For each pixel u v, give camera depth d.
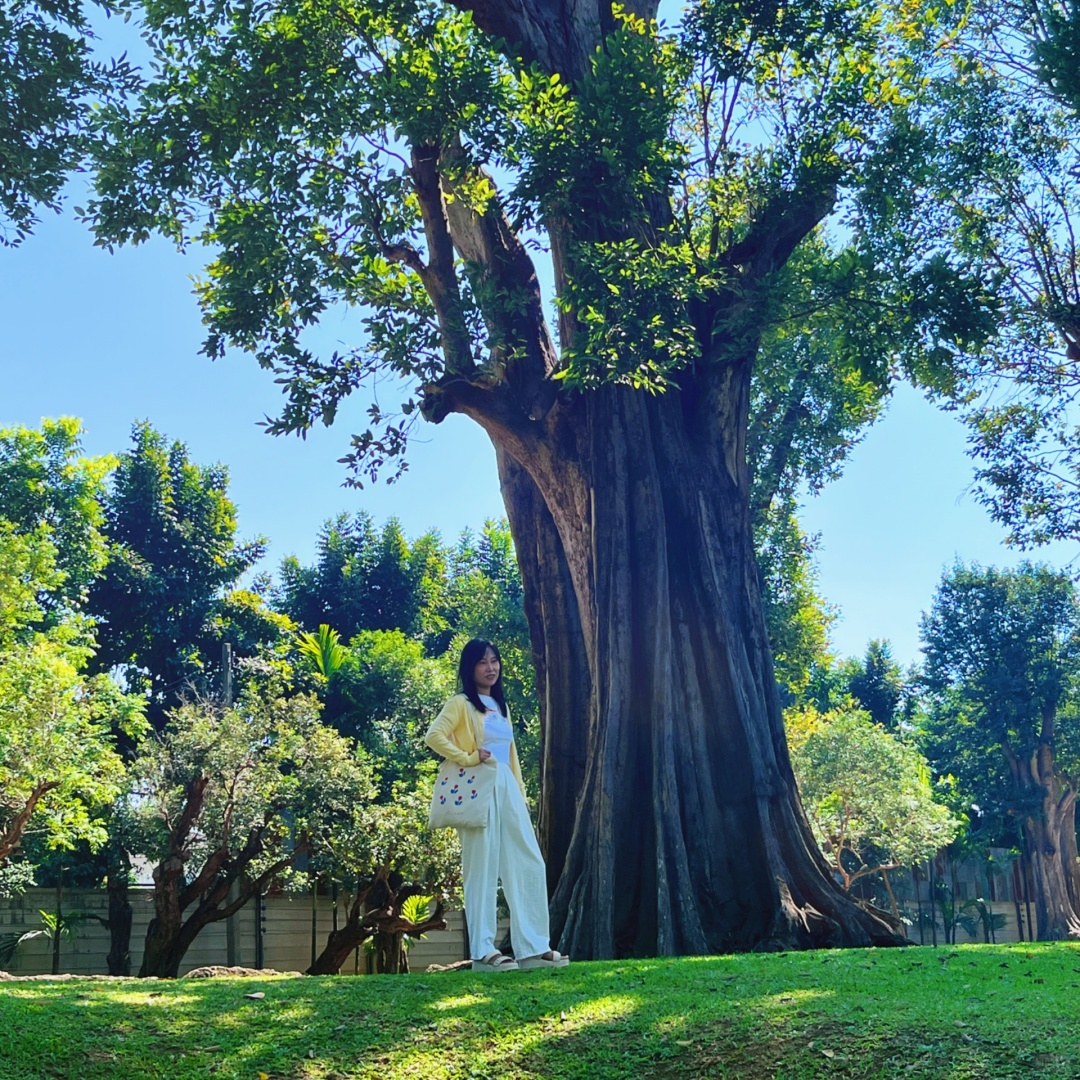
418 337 13.35
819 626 31.12
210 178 13.50
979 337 14.16
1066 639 45.38
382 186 13.57
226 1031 5.57
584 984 6.33
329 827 23.52
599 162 13.23
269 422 13.20
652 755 12.24
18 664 19.97
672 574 13.37
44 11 9.37
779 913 11.20
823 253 20.88
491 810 7.14
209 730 23.11
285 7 13.39
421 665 36.47
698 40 14.85
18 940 26.61
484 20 14.73
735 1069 4.92
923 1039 4.91
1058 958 7.62
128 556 37.16
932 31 18.98
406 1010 5.80
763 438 27.36
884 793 33.69
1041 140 18.64
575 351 12.50
